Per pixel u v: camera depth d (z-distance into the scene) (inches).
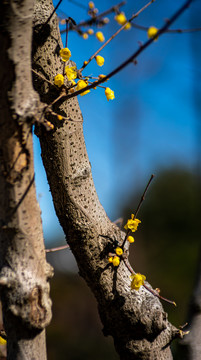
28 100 42.8
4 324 45.3
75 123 48.7
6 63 42.1
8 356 45.3
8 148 43.0
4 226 43.9
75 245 48.9
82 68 48.7
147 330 48.8
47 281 45.1
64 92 47.9
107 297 48.9
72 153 48.6
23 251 44.1
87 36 51.8
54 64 48.3
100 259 48.8
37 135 48.7
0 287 44.2
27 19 41.9
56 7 47.2
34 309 44.1
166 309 139.4
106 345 156.2
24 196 43.7
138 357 49.1
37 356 44.8
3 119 42.6
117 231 49.7
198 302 51.8
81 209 48.6
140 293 49.5
